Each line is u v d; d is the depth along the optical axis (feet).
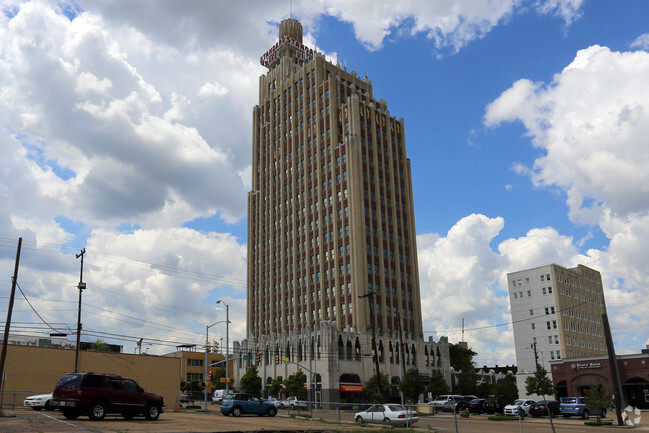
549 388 248.11
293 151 394.11
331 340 290.15
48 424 84.89
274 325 374.63
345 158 352.28
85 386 97.30
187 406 223.71
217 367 415.85
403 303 348.38
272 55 452.35
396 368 315.17
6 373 165.58
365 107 370.12
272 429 94.02
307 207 370.73
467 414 189.37
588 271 426.92
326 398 280.92
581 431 130.00
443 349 346.74
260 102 441.68
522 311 392.47
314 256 357.00
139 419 106.83
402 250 362.12
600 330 413.80
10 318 126.11
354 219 335.67
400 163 387.14
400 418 134.21
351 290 326.44
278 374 320.09
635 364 250.78
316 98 383.86
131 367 186.70
